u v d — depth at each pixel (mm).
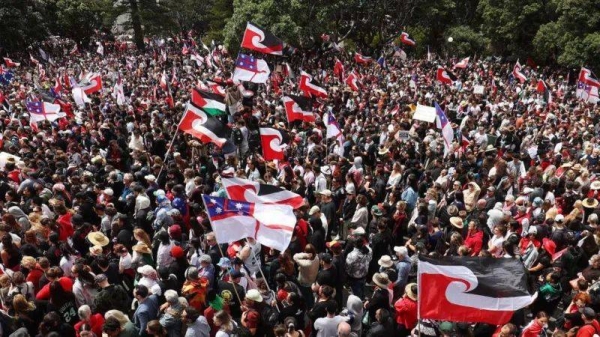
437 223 13258
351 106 28906
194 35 70562
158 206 13641
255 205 10367
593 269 11258
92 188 14828
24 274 10547
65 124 22859
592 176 16750
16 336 8359
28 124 23609
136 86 34938
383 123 23188
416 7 58656
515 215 14125
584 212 14766
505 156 18234
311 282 11297
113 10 66250
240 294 10422
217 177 15266
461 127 23203
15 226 11984
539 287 11398
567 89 41875
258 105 25953
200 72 41781
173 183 14672
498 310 8031
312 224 12781
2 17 57188
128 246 12219
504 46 58844
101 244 11477
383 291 10414
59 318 8867
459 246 11852
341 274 11250
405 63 51156
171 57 50969
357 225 13820
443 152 20156
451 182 16172
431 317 8219
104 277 9734
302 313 10039
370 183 16109
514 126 24047
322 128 22922
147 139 19938
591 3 47594
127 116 23547
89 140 20500
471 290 8109
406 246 12734
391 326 9648
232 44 49062
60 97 29031
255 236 10164
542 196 15078
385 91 34594
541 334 9430
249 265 11516
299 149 20188
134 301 10609
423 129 22812
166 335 9016
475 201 14891
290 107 20156
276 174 16641
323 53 51531
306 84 24125
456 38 58000
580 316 9781
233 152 17344
